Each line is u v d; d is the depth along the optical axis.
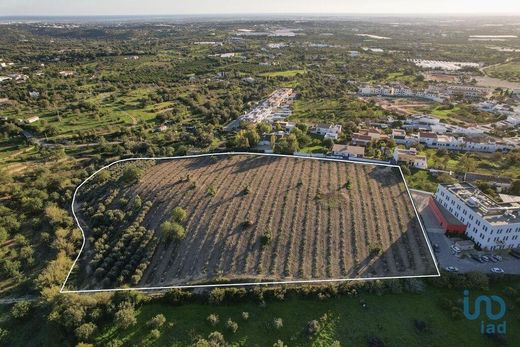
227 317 75.31
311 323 71.75
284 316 74.94
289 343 69.69
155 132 178.62
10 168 141.75
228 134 175.75
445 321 72.94
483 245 90.88
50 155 150.38
